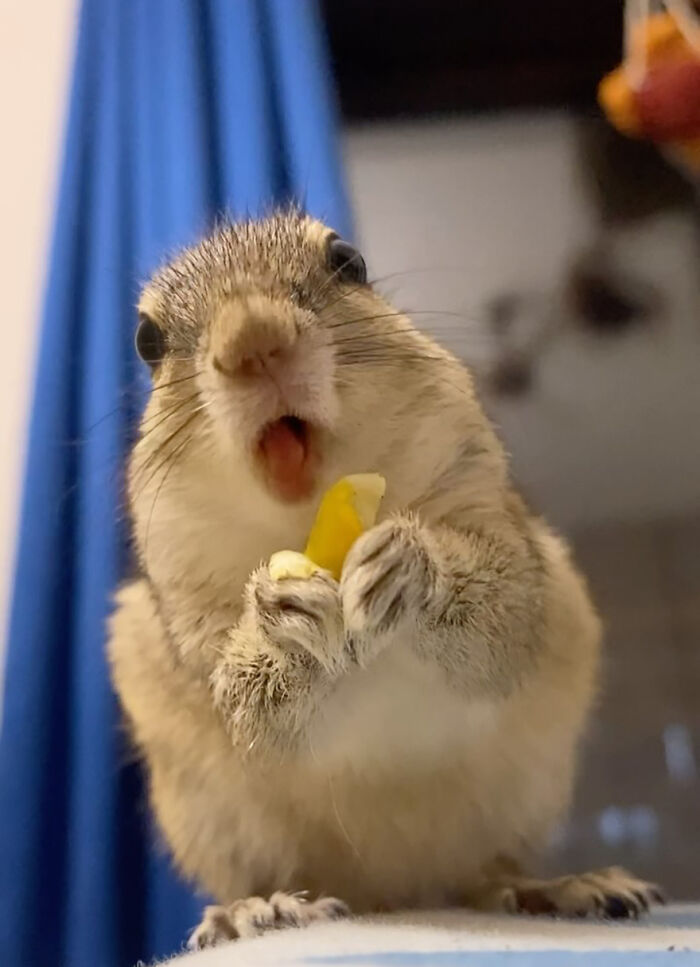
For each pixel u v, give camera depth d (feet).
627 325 0.97
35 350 0.75
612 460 0.95
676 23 0.74
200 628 0.53
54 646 0.67
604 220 1.00
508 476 0.58
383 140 1.02
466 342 0.95
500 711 0.52
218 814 0.55
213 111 0.77
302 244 0.55
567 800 0.57
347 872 0.54
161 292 0.55
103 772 0.66
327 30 1.01
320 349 0.49
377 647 0.46
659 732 0.86
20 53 0.91
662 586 0.91
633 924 0.47
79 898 0.64
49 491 0.69
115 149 0.76
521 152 1.02
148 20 0.79
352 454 0.51
